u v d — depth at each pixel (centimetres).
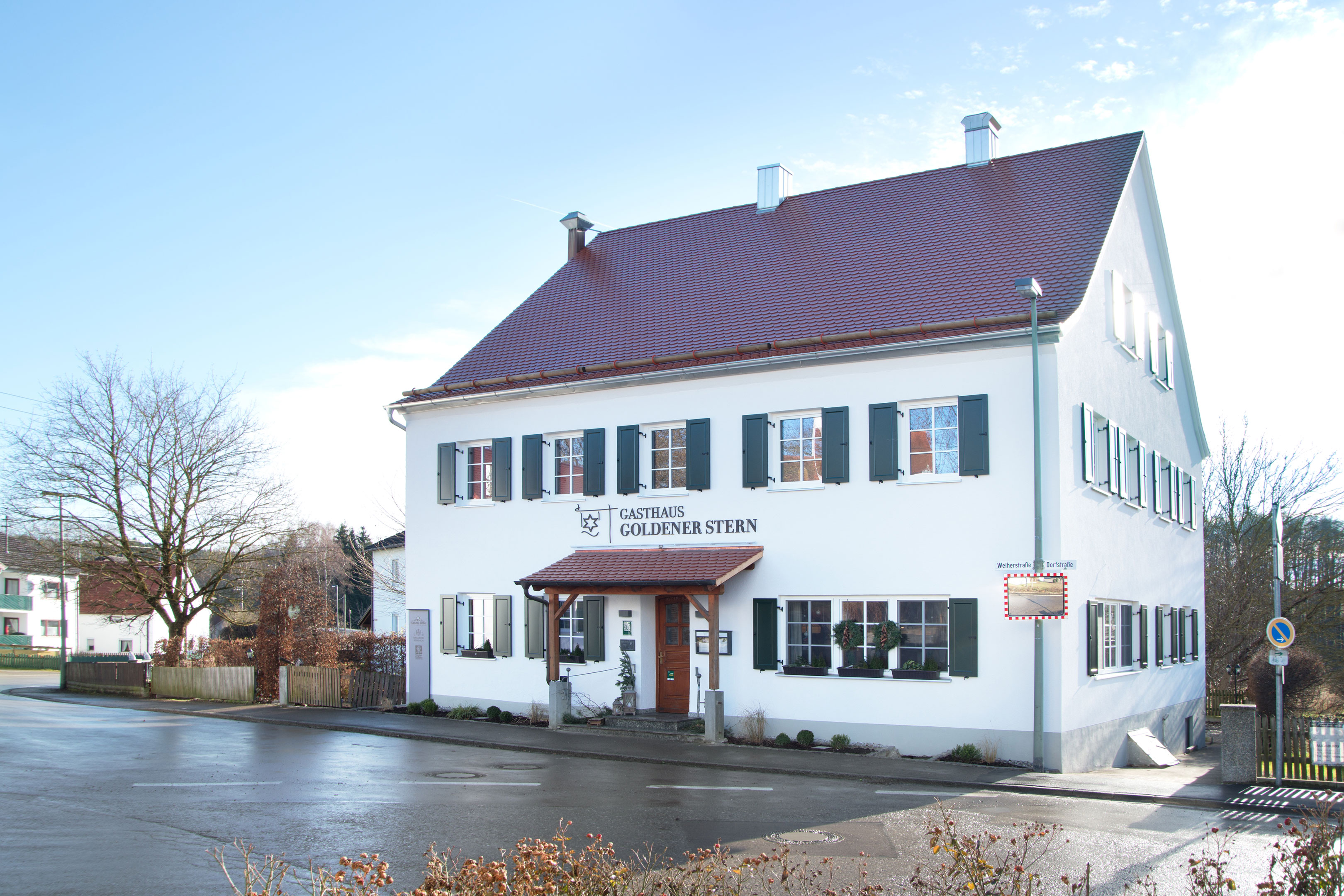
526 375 2295
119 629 7094
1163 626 2372
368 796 1343
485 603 2384
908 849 1072
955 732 1750
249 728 2233
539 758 1758
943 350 1808
